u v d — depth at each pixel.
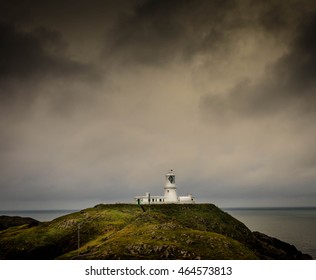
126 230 106.62
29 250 110.50
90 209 138.50
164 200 146.25
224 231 122.81
